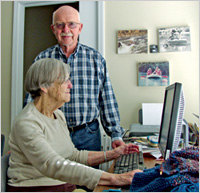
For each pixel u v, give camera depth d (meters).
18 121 0.84
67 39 1.46
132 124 1.84
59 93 0.92
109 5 2.06
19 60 2.35
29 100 1.44
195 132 1.16
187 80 1.91
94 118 1.48
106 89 1.56
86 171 0.74
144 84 1.96
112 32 2.05
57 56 1.53
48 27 2.69
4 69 2.35
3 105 2.33
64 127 1.07
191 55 1.90
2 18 2.36
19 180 0.84
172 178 0.54
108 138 1.95
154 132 1.56
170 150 0.81
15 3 2.34
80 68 1.49
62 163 0.76
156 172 0.62
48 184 0.85
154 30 1.98
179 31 1.91
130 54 2.01
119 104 2.03
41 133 0.84
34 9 2.65
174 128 0.81
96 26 2.08
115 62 2.04
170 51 1.92
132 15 2.02
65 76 0.93
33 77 0.91
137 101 2.00
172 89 0.90
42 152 0.78
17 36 2.34
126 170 0.81
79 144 1.42
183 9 1.93
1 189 0.83
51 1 2.29
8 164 0.92
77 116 1.44
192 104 1.89
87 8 2.10
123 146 1.08
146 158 1.03
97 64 1.52
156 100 1.96
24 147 0.81
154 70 1.95
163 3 1.97
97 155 1.06
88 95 1.47
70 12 1.47
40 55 1.57
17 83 2.31
